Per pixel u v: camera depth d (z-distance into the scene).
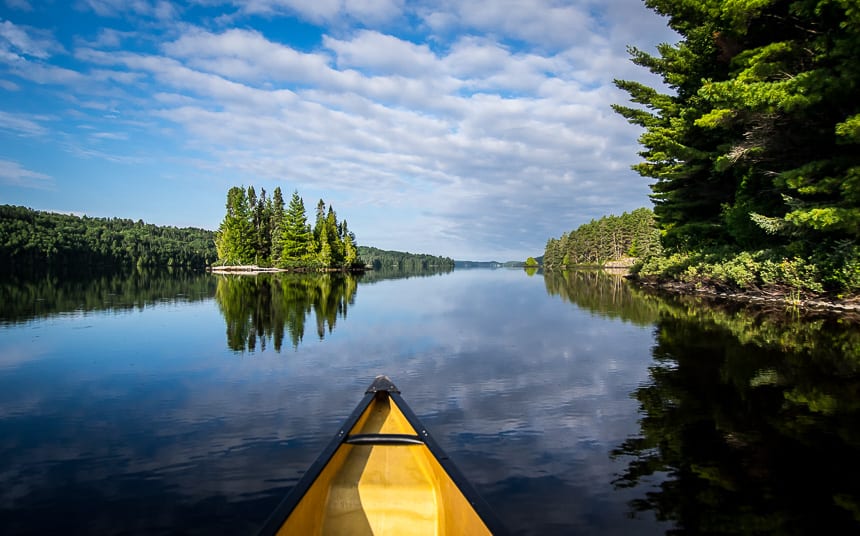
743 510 3.57
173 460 4.73
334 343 11.45
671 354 9.29
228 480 4.29
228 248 80.25
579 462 4.48
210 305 20.53
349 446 4.24
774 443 4.80
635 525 3.39
